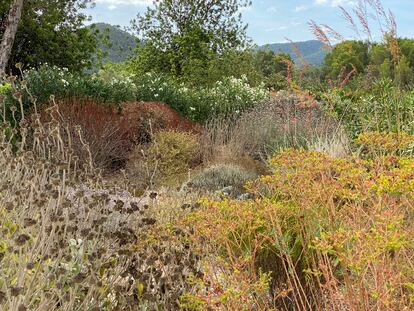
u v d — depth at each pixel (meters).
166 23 24.08
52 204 3.45
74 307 2.75
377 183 2.80
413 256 2.90
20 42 18.58
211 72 19.78
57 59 19.20
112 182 5.97
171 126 11.55
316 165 3.29
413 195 2.63
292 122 11.33
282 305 3.40
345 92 12.08
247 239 3.32
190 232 3.24
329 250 2.49
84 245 3.12
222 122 13.25
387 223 2.38
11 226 3.23
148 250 3.26
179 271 2.98
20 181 4.30
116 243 3.43
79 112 10.20
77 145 9.03
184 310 2.91
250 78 20.47
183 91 14.68
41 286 2.68
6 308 2.52
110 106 11.51
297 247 3.31
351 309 2.54
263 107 14.04
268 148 10.87
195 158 10.44
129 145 10.53
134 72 24.06
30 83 11.32
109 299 2.95
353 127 10.06
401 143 3.73
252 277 2.88
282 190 3.42
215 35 23.50
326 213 3.24
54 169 4.65
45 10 18.88
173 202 5.42
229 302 2.50
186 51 22.84
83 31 19.92
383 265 2.44
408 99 9.55
